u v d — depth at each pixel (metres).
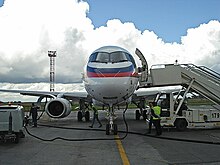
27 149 11.99
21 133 14.38
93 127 20.94
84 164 9.07
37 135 16.61
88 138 15.10
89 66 16.16
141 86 19.64
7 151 11.55
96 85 15.01
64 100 21.59
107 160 9.61
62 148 12.14
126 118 30.61
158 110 16.00
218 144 12.85
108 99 15.17
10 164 9.16
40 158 10.08
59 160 9.70
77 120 28.12
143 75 18.97
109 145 12.75
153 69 19.08
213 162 9.23
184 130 18.08
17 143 13.67
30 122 23.64
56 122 26.20
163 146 12.40
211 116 18.25
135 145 12.70
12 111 13.64
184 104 19.08
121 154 10.63
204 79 19.22
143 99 26.00
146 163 9.11
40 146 12.76
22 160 9.77
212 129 19.03
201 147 12.12
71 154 10.77
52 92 25.14
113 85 14.68
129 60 16.48
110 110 16.38
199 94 19.58
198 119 18.03
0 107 14.28
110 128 16.80
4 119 13.55
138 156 10.24
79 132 17.94
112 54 16.41
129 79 15.29
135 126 21.38
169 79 18.97
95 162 9.31
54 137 15.66
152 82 19.05
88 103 25.89
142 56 18.98
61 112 21.72
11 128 13.49
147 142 13.57
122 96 15.20
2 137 13.89
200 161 9.38
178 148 11.88
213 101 19.34
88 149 11.80
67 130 19.20
